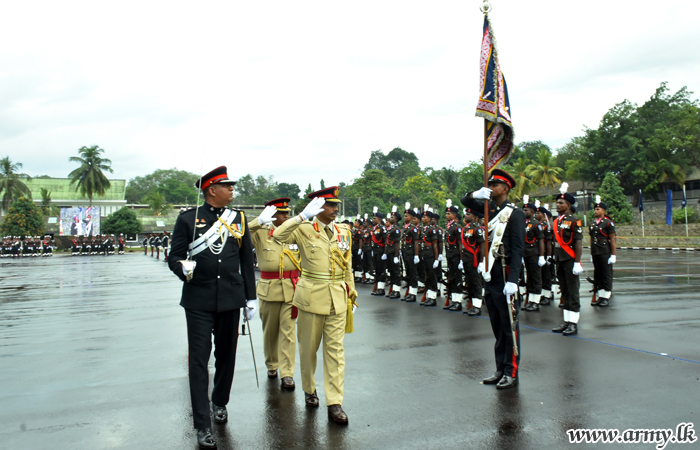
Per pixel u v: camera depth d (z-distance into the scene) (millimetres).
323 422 4262
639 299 10297
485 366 5785
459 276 10000
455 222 10078
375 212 12914
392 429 4051
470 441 3783
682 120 41688
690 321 7957
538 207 10695
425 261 10664
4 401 4906
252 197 103188
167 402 4855
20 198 53938
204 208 4340
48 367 6145
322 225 4758
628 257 23406
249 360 6387
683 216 37219
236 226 4371
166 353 6793
